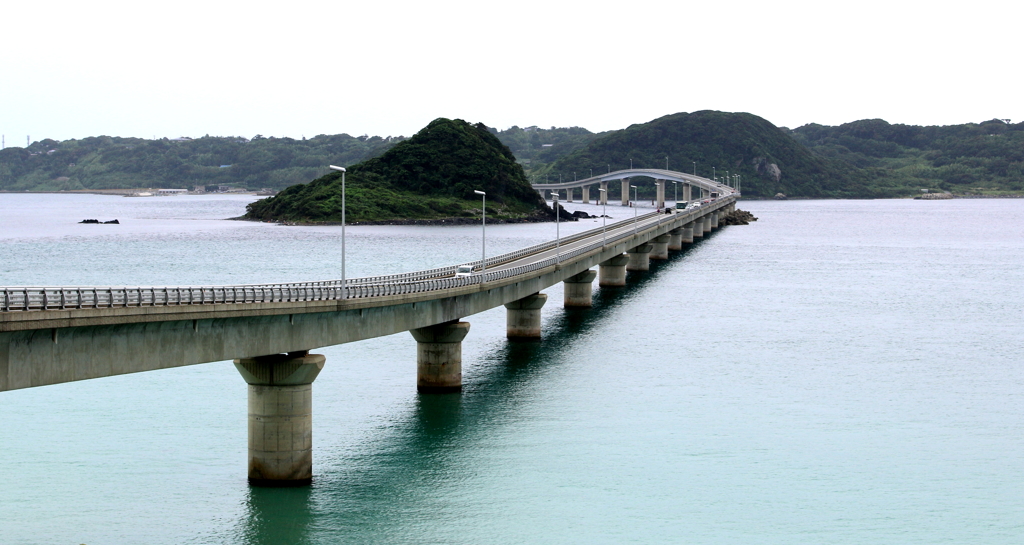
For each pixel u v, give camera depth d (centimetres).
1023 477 6512
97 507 5688
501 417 7744
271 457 5991
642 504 5938
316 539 5319
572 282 13950
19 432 7156
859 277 18388
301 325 5988
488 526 5569
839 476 6488
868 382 9181
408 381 8938
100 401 8056
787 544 5400
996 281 17850
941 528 5659
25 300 4244
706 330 12056
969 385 9094
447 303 8300
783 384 9050
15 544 5162
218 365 9488
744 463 6719
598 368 9656
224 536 5319
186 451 6719
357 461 6588
